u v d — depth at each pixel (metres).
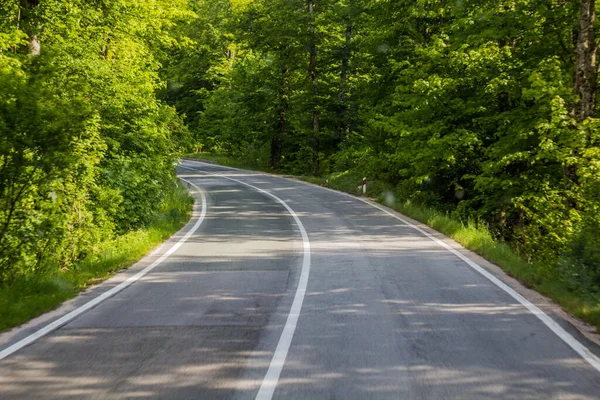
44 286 8.16
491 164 17.48
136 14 19.53
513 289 8.35
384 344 5.79
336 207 20.78
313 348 5.67
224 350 5.63
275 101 42.78
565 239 11.51
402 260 10.77
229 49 61.72
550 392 4.55
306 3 37.91
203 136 60.41
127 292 8.40
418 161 20.83
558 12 16.83
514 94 18.27
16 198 8.44
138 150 19.17
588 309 6.85
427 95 20.00
